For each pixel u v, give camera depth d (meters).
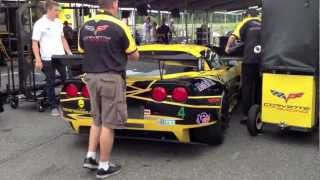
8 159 5.31
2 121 7.23
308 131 5.94
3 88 9.33
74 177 4.72
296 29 5.52
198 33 22.34
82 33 4.69
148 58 5.91
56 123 7.07
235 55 8.54
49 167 5.03
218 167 4.99
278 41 5.65
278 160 5.21
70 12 18.50
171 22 23.08
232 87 7.07
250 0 20.86
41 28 7.36
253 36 6.69
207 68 6.21
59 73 7.93
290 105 5.69
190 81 5.17
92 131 4.80
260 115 6.29
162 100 5.03
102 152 4.64
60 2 14.90
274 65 5.71
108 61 4.54
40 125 6.94
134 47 4.63
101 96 4.60
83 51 4.76
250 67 6.77
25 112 7.91
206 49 6.63
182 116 5.01
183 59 5.11
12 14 11.29
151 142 5.94
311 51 5.46
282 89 5.71
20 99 8.22
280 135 6.29
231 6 23.50
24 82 8.12
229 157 5.33
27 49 8.12
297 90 5.61
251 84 6.89
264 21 5.79
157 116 5.06
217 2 20.67
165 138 5.27
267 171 4.84
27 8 8.16
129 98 5.14
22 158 5.35
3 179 4.67
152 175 4.75
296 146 5.77
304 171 4.84
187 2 18.55
